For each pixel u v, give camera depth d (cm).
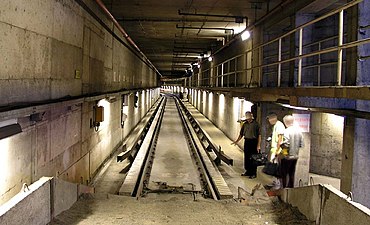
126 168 1194
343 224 388
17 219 369
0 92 480
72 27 826
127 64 1936
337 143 1109
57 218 496
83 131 951
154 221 548
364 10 669
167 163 1401
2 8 482
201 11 1394
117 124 1555
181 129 2573
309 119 1020
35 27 602
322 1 915
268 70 1346
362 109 678
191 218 574
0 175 477
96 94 1052
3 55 488
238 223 549
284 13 1141
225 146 1681
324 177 1116
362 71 674
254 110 1336
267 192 762
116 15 1491
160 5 1309
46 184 458
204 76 3294
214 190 967
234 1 1231
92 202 631
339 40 579
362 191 677
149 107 3806
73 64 841
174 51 2923
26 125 562
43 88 645
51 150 689
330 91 592
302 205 545
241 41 1727
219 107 2355
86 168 998
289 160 852
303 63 1090
